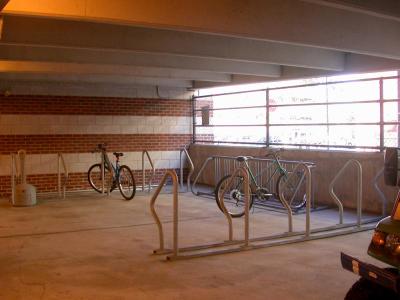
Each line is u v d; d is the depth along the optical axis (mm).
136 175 11633
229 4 4957
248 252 5410
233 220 7336
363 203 8070
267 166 9516
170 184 11852
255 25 5117
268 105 10016
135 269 4812
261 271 4699
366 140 10125
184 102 12172
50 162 10734
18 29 5465
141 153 11672
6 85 10305
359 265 2684
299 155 9117
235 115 12242
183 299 3971
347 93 10734
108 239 6121
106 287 4289
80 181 11039
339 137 10797
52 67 8367
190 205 8703
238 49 6746
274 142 10305
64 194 9828
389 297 2791
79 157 11016
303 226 6789
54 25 5605
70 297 4047
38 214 7965
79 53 7164
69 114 10898
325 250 5469
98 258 5234
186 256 5180
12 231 6648
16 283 4418
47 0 4270
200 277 4535
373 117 9883
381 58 7348
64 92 10836
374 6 4348
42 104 10641
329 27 5664
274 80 9367
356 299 2818
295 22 5391
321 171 8742
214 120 12281
